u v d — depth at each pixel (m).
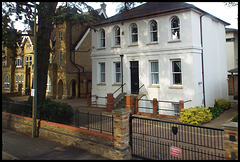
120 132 7.38
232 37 24.23
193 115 11.10
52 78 25.33
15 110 12.75
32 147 9.16
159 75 15.21
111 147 7.57
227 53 24.59
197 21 14.52
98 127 10.57
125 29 17.00
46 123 10.36
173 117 12.19
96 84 18.94
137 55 16.31
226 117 12.60
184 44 14.07
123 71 17.11
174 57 14.54
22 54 30.75
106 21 18.17
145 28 15.92
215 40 17.16
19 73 31.95
